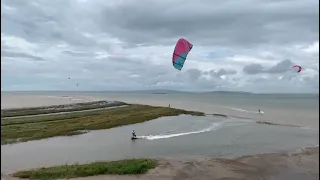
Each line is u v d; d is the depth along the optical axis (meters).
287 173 25.61
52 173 23.31
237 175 24.67
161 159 28.48
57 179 22.30
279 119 67.56
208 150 34.78
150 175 23.56
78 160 29.95
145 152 33.56
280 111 92.19
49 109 84.75
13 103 129.75
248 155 32.09
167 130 49.66
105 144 37.78
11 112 73.81
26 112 74.44
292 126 55.84
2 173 24.30
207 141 40.34
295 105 126.56
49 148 35.22
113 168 24.14
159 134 45.72
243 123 60.09
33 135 42.62
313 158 30.52
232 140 41.12
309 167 27.36
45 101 151.12
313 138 43.19
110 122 56.47
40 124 52.91
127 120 60.03
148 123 58.75
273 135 45.44
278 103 146.12
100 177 22.77
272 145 37.97
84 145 37.19
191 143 38.81
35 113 73.12
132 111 80.50
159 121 62.12
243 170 26.05
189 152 33.69
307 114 80.69
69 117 63.94
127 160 27.48
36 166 27.42
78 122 56.16
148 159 27.92
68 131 46.50
